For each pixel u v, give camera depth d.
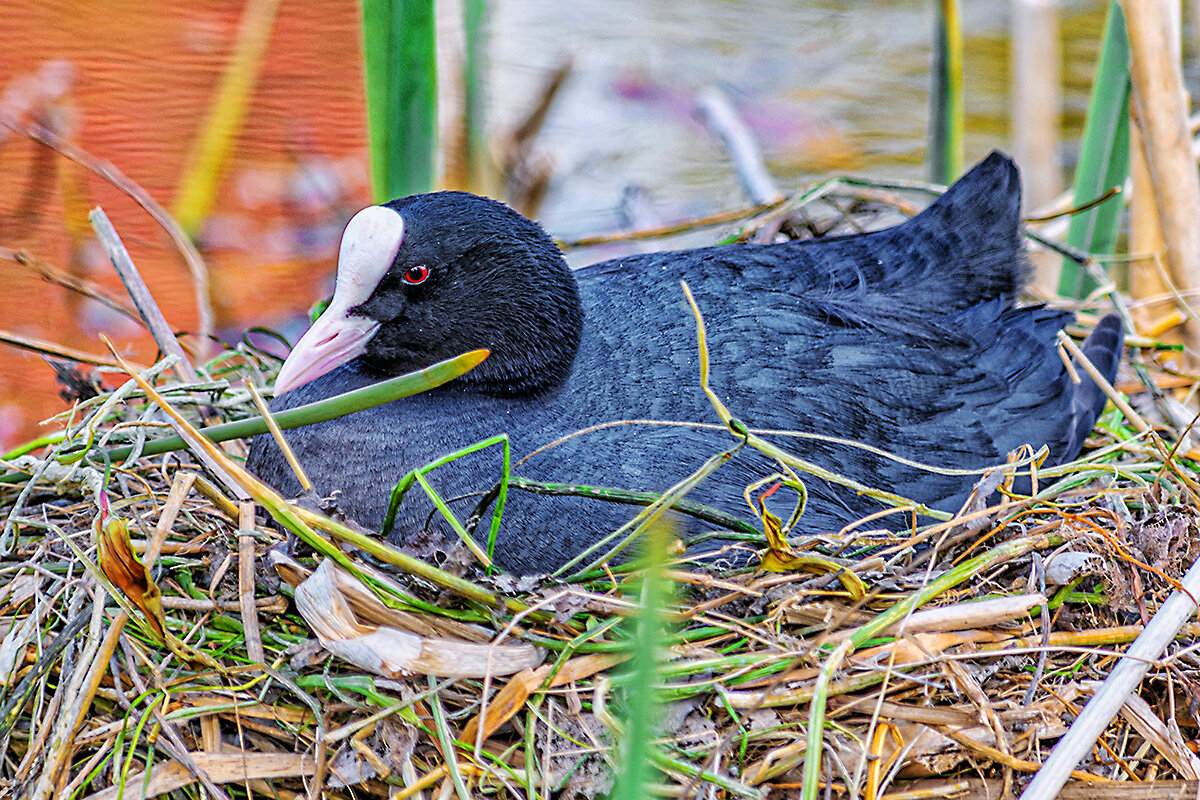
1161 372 7.45
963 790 4.88
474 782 4.70
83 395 6.41
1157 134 7.01
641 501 5.27
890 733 4.86
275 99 8.26
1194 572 5.01
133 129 8.11
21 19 7.73
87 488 5.57
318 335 5.73
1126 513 5.68
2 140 7.91
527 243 5.81
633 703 3.00
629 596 4.98
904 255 6.77
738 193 10.30
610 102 11.27
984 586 5.37
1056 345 6.73
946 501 6.00
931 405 6.08
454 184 8.77
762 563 5.04
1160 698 5.22
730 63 12.00
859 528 5.79
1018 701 5.02
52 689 5.08
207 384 5.91
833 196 8.16
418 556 5.10
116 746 4.66
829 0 13.52
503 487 4.94
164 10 7.90
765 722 4.77
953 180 7.88
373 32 6.07
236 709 4.81
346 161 8.56
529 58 11.73
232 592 5.19
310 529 4.64
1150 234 7.76
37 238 8.14
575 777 4.69
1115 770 5.01
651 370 5.84
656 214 9.73
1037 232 7.82
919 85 11.80
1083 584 5.45
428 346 5.80
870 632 4.79
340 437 5.69
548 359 5.84
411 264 5.70
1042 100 8.81
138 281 6.46
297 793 4.88
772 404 5.76
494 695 4.82
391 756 4.75
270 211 8.49
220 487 5.75
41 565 5.29
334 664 4.93
